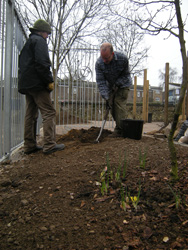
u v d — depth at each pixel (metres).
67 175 2.40
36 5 10.30
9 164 3.13
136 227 1.54
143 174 2.29
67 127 7.19
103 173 2.34
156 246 1.37
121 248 1.37
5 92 3.29
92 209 1.79
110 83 4.35
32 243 1.46
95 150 3.16
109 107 4.24
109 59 3.93
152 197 1.88
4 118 3.30
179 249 1.32
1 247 1.43
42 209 1.83
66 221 1.66
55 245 1.42
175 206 1.73
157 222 1.58
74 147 3.62
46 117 3.36
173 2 1.76
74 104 9.50
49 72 3.14
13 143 3.93
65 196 2.01
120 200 1.88
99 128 4.98
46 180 2.35
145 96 9.80
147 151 3.00
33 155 3.49
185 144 3.60
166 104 6.47
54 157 3.17
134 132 3.84
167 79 6.38
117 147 3.28
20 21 4.07
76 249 1.39
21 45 4.42
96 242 1.43
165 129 6.03
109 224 1.59
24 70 3.18
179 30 1.76
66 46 10.94
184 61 1.74
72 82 7.46
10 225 1.65
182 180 2.09
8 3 3.23
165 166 2.48
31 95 3.38
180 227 1.51
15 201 1.99
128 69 4.23
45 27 3.29
